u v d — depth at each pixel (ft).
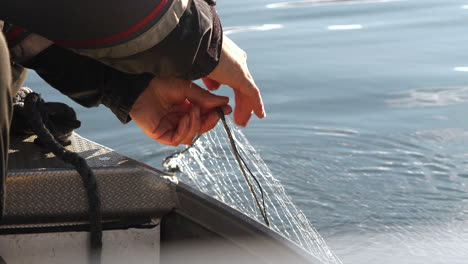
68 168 4.49
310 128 15.12
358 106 15.84
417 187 12.98
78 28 3.79
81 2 3.71
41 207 4.50
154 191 4.77
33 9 3.74
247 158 13.89
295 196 12.60
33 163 5.06
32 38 4.62
